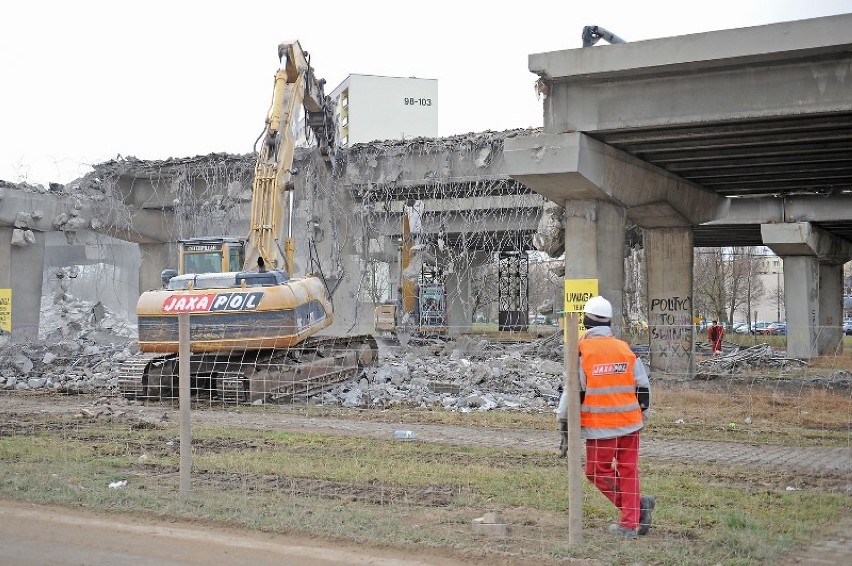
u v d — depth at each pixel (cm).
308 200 4469
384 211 5378
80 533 1068
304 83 3484
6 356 3444
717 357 4659
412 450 1714
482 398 2453
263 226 2914
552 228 4425
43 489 1272
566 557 932
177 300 2530
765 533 1034
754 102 2406
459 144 4347
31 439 1781
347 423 2116
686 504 1249
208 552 988
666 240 3538
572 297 2741
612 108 2580
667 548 970
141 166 4903
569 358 981
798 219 4881
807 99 2348
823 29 2252
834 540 1036
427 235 5694
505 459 1622
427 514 1165
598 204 2891
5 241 4544
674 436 1898
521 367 2980
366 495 1293
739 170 3247
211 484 1354
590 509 1197
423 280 7100
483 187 4362
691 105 2483
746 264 8812
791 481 1435
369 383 2795
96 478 1365
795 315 5544
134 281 6612
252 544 1016
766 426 2028
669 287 3516
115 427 1988
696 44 2389
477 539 1027
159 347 2530
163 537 1048
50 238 6209
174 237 5291
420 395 2583
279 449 1716
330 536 1039
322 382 2708
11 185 4472
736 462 1608
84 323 5472
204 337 2502
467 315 6531
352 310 4509
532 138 2645
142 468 1490
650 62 2444
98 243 5881
